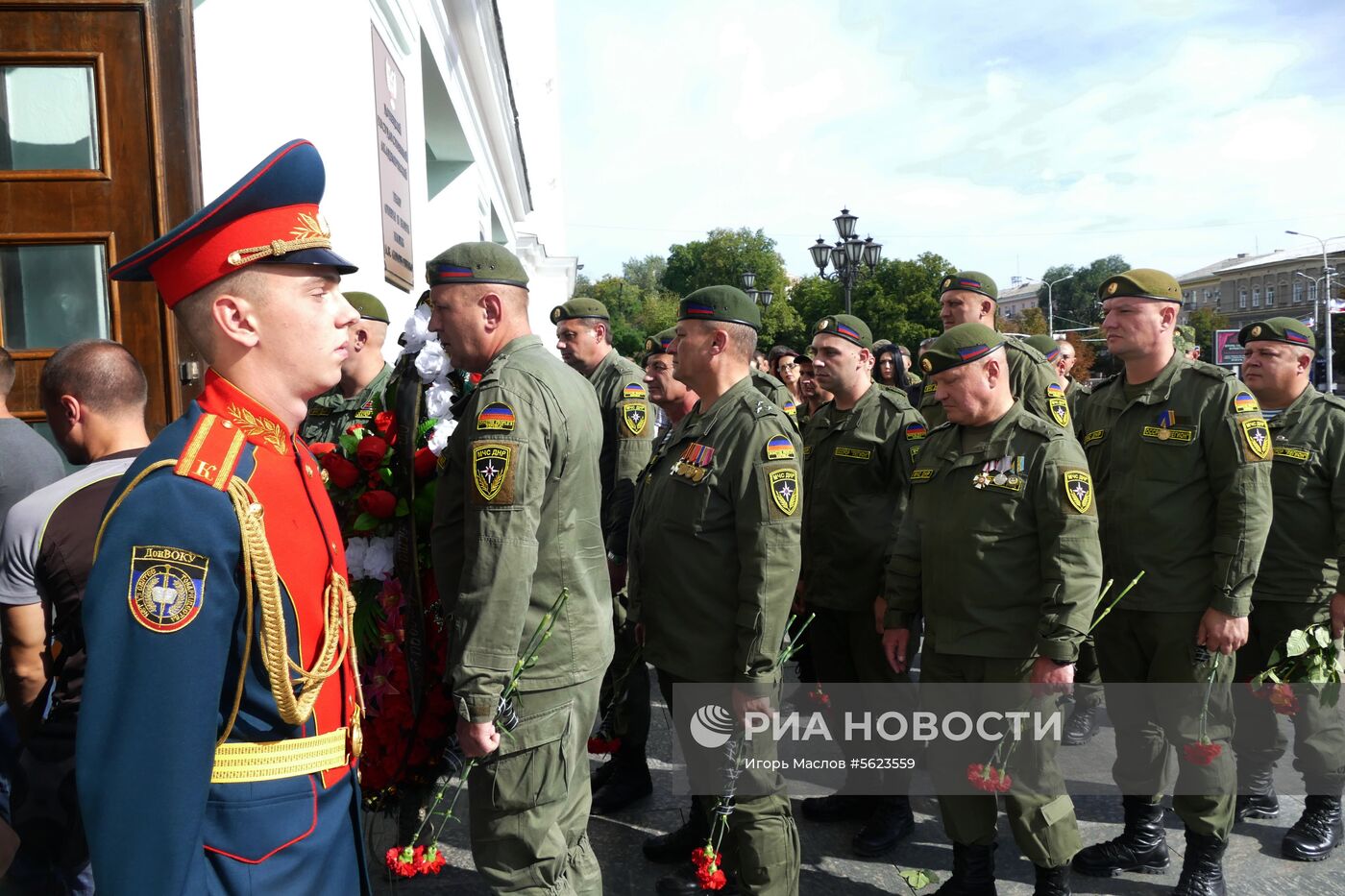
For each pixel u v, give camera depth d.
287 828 1.39
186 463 1.31
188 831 1.22
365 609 2.85
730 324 2.84
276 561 1.37
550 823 2.39
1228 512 3.13
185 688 1.22
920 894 3.18
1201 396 3.27
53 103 3.40
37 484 2.74
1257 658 4.02
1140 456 3.37
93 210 3.38
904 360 6.62
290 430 1.49
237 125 3.63
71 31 3.36
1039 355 4.46
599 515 2.56
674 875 3.21
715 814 2.73
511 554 2.20
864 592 3.81
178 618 1.23
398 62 5.61
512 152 14.29
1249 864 3.41
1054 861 2.86
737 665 2.67
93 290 3.42
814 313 56.62
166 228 3.42
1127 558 3.35
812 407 5.26
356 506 2.86
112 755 1.19
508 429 2.24
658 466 2.97
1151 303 3.37
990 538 2.91
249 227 1.38
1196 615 3.22
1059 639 2.74
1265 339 3.95
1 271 3.35
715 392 2.89
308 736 1.44
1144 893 3.21
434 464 2.80
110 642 1.21
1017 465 2.89
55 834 2.30
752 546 2.63
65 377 2.39
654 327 75.00
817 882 3.28
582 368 4.82
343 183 4.18
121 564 1.24
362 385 3.49
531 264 21.14
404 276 5.70
